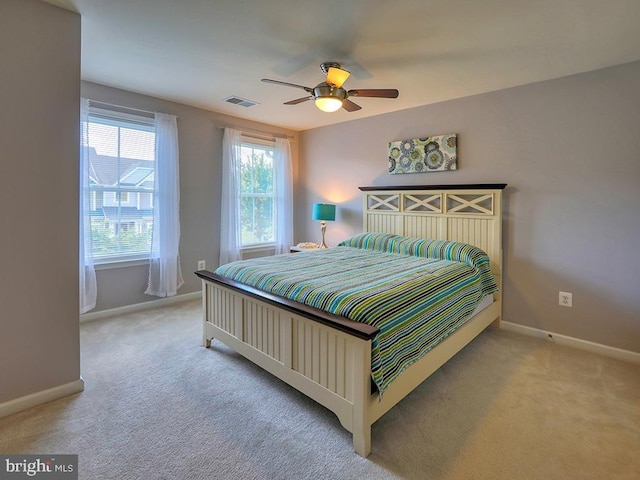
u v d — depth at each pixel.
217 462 1.60
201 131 4.09
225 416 1.94
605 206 2.74
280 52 2.51
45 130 1.95
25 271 1.93
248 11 1.98
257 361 2.32
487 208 3.31
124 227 3.60
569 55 2.49
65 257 2.06
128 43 2.39
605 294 2.77
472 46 2.37
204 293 2.82
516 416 1.97
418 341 1.95
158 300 3.88
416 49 2.42
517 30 2.15
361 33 2.21
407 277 2.33
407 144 3.88
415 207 3.81
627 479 1.52
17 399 1.94
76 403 2.04
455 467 1.59
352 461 1.62
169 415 1.94
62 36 1.98
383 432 1.83
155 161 3.69
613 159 2.69
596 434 1.82
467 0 1.84
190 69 2.86
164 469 1.55
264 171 4.84
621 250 2.69
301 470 1.56
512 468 1.58
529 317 3.16
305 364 1.95
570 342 2.95
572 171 2.88
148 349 2.79
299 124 4.75
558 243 2.97
